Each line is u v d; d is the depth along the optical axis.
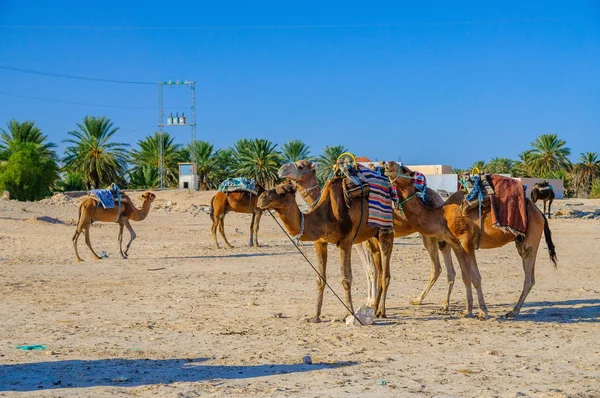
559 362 8.52
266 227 35.09
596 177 94.88
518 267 19.28
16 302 13.69
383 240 11.64
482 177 11.38
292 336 10.23
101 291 15.23
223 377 7.77
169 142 84.19
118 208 21.89
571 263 20.30
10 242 26.88
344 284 11.25
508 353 9.02
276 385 7.39
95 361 8.59
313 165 11.67
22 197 61.31
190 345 9.62
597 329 10.66
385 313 11.95
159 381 7.59
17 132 72.81
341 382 7.50
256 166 79.94
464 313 11.81
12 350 9.29
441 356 8.87
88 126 76.69
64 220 36.66
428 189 12.05
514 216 11.21
